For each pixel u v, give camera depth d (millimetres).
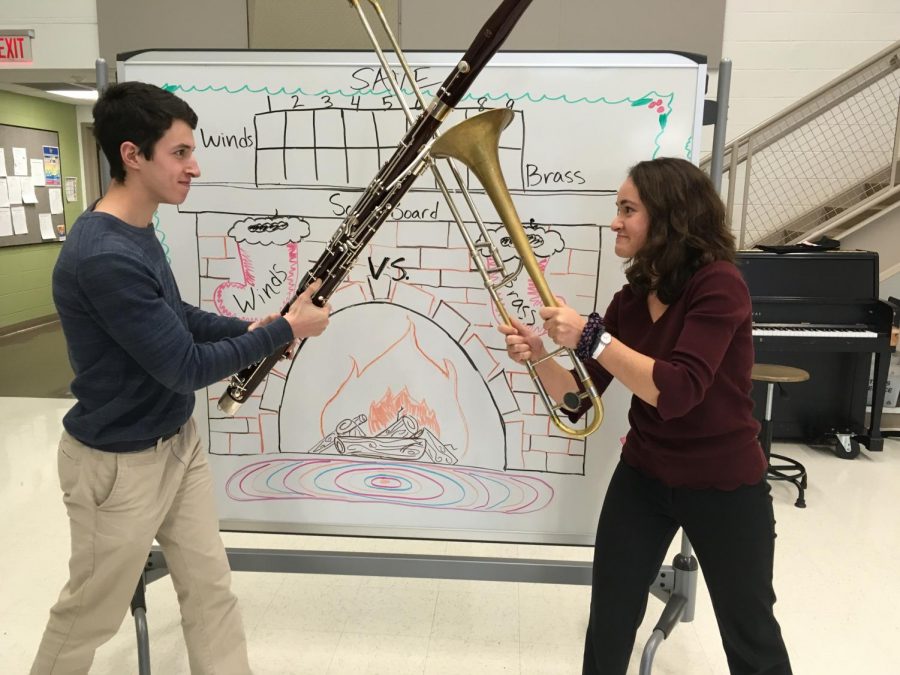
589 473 1811
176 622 2080
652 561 1473
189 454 1507
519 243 1268
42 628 2021
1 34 4164
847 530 2701
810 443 3617
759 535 1341
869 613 2152
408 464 1845
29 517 2709
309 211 1737
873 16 4059
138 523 1370
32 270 6309
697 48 4004
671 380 1180
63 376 4785
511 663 1918
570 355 1284
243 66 1688
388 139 1690
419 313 1766
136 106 1209
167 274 1405
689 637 2037
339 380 1815
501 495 1839
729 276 1247
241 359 1311
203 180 1743
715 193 1279
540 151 1672
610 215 1687
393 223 1726
